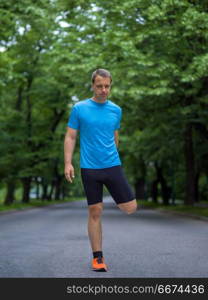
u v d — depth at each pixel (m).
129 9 16.66
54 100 35.25
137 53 16.41
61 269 5.26
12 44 25.70
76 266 5.46
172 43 16.78
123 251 6.92
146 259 6.05
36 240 8.72
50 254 6.57
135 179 47.50
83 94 19.02
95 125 4.96
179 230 11.30
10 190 33.62
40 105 36.34
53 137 35.56
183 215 20.14
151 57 16.95
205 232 10.62
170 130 22.64
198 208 21.80
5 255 6.46
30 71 31.22
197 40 16.89
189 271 5.12
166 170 37.19
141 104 20.16
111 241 8.47
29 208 31.59
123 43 16.39
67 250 7.06
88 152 4.99
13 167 32.44
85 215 21.36
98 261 5.12
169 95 19.53
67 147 4.97
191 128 23.16
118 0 16.86
